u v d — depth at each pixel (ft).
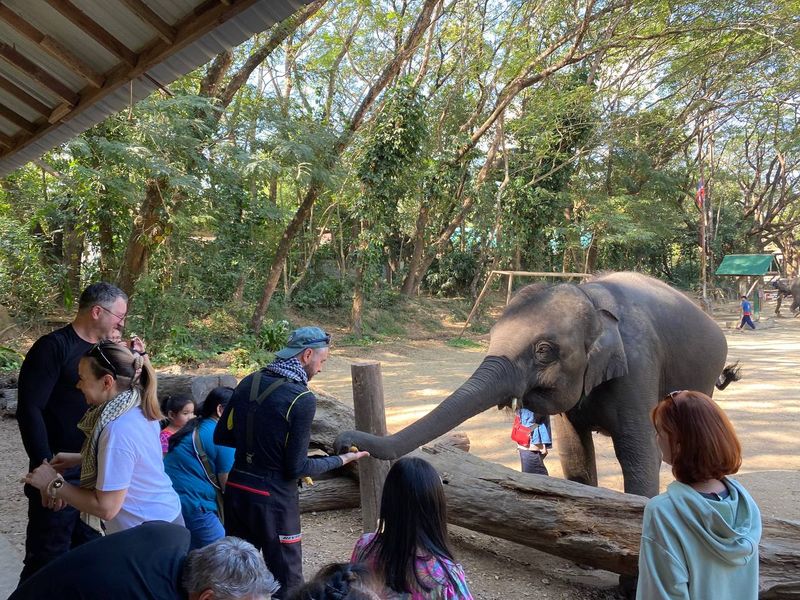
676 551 6.40
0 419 29.48
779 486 21.70
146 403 8.79
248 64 52.85
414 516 6.86
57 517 10.62
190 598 5.74
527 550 15.79
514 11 71.87
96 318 10.58
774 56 83.25
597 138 83.97
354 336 68.59
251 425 10.39
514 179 84.28
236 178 50.24
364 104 60.90
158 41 12.78
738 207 155.43
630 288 17.16
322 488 17.58
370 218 70.33
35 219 53.72
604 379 15.10
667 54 90.68
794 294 103.76
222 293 63.46
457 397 13.82
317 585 5.76
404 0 71.82
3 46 14.39
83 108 15.55
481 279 98.27
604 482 23.03
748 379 46.16
